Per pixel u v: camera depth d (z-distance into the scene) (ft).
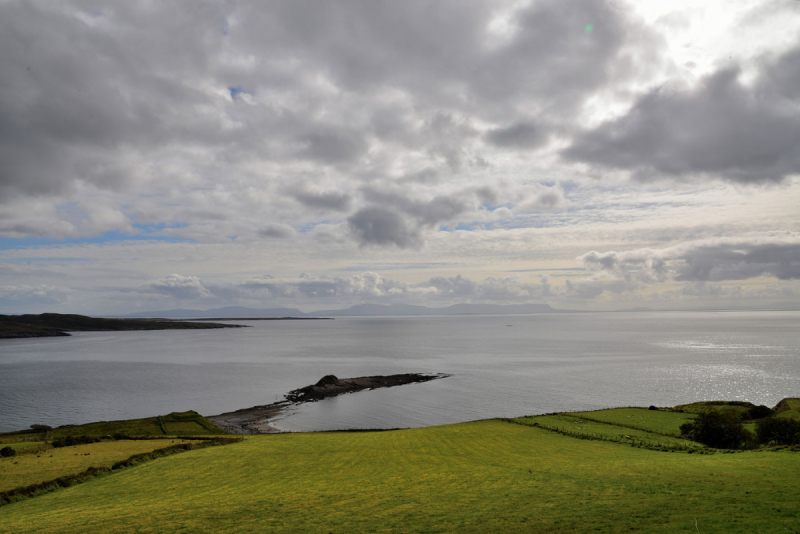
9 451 156.66
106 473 129.18
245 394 422.41
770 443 158.61
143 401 391.65
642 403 360.48
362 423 315.58
